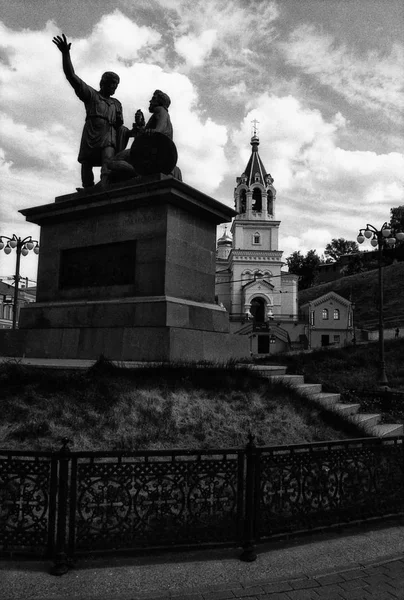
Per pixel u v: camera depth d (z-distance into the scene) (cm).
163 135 837
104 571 364
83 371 670
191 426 589
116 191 838
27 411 571
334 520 446
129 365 690
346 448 460
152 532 383
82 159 964
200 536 389
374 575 373
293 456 427
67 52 888
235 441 580
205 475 426
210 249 917
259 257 6144
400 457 496
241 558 389
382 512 475
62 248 934
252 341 5538
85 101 957
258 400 674
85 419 566
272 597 337
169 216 817
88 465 379
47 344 886
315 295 7900
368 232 2130
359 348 2781
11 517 414
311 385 863
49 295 941
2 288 4806
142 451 386
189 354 794
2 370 654
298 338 5594
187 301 828
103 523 377
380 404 942
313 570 377
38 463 376
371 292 7106
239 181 6619
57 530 361
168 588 344
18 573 359
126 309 812
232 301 6094
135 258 837
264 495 421
